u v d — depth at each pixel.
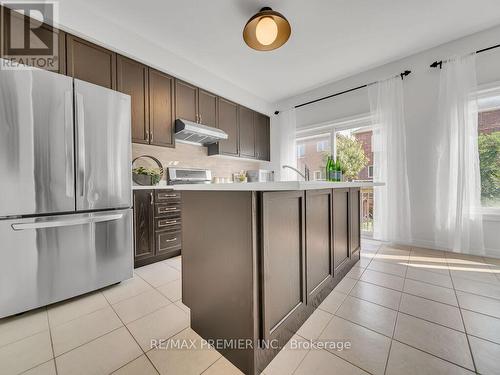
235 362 1.04
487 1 2.00
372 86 3.10
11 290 1.39
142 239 2.30
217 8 2.05
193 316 1.29
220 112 3.45
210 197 1.16
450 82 2.51
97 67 2.14
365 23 2.26
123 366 1.04
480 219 2.38
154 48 2.55
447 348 1.12
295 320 1.26
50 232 1.53
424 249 2.70
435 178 2.68
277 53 2.78
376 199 3.05
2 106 1.35
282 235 1.14
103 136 1.77
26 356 1.10
